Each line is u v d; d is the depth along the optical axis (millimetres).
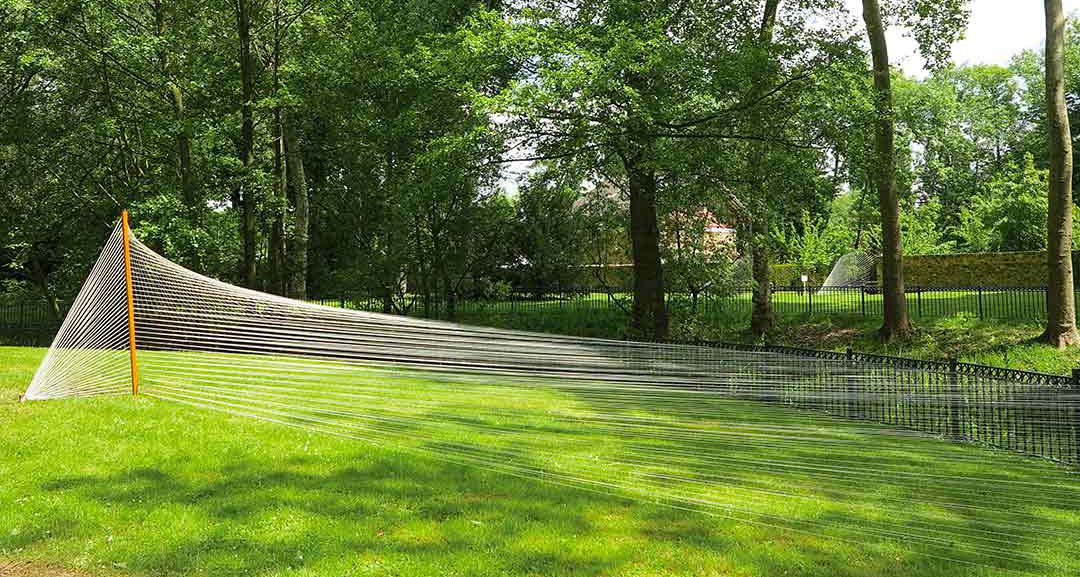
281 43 22844
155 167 23719
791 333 20891
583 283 24266
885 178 18344
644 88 16969
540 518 6074
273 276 22797
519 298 25000
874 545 5348
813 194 19312
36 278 25703
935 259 26547
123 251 5203
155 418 9391
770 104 17406
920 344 18141
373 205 24859
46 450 8141
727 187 19266
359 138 24188
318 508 6344
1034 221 29016
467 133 17844
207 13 22125
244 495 6664
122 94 23984
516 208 24406
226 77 22281
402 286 24594
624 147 16484
